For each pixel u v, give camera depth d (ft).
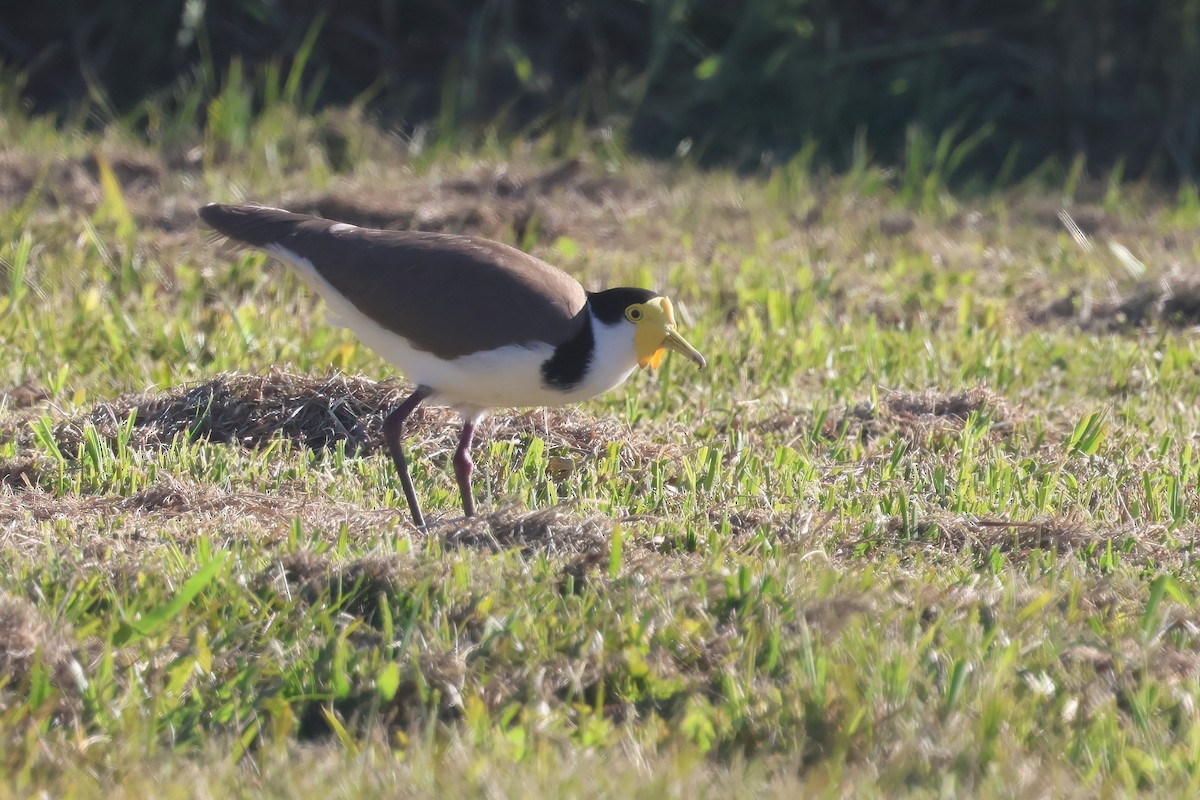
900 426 39.60
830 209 64.23
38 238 51.03
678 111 77.25
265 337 43.14
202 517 30.58
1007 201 68.54
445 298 31.09
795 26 79.71
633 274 51.62
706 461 36.04
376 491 33.76
